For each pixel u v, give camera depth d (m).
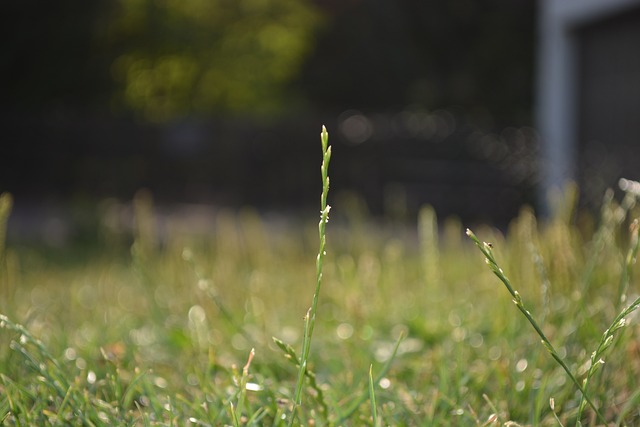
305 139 16.14
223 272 4.27
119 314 3.84
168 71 21.25
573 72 12.04
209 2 21.16
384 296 3.90
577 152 11.52
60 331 3.22
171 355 2.99
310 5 24.52
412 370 2.66
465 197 14.19
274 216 13.54
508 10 24.70
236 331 3.20
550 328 2.62
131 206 12.99
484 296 3.90
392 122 15.25
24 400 2.09
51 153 16.62
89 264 7.65
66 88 19.69
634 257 2.10
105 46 19.91
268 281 4.48
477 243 1.54
